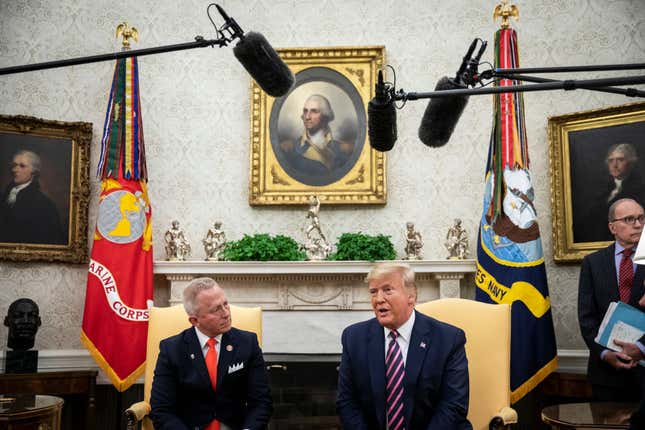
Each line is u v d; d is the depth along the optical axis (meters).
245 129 6.13
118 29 5.61
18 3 6.02
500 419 3.32
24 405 3.61
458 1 6.14
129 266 5.25
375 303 3.12
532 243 5.00
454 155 6.00
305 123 6.06
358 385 3.16
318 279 5.58
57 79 5.98
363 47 6.05
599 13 5.90
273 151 6.03
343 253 5.53
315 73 6.11
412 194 6.00
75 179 5.81
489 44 6.07
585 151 5.64
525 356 4.86
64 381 5.06
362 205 6.01
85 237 5.75
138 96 5.55
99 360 5.12
